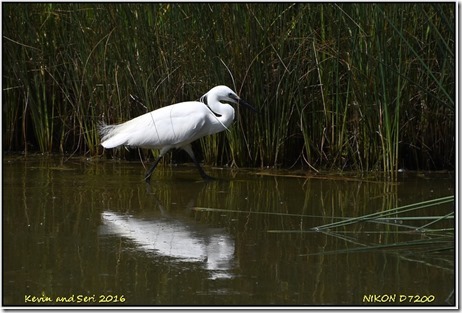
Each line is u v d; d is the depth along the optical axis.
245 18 14.39
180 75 15.16
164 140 13.59
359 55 14.12
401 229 10.41
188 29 14.81
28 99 16.47
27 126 17.19
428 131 14.85
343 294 7.77
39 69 16.23
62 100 16.73
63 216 11.09
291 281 8.18
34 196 12.43
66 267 8.63
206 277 8.30
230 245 9.58
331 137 14.98
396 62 13.97
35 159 16.19
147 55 15.02
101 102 15.84
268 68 14.77
